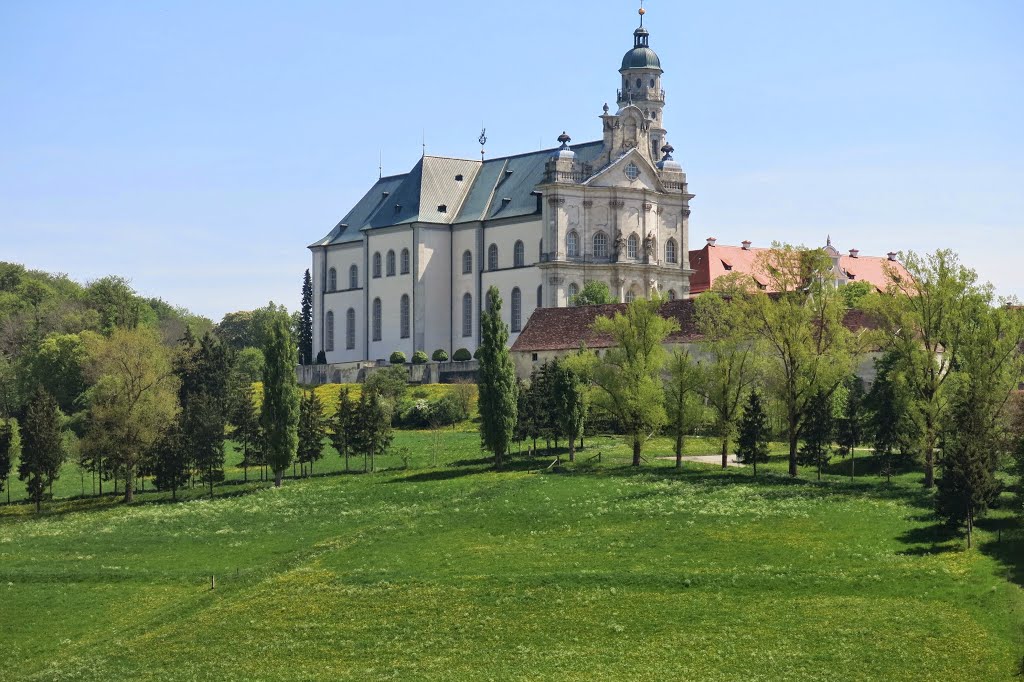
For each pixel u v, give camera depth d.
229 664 86.25
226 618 94.12
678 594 93.31
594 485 129.12
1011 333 126.75
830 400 138.62
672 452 150.00
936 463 121.06
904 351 127.31
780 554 100.62
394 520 119.25
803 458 131.75
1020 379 127.62
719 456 147.62
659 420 138.38
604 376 143.38
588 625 89.00
